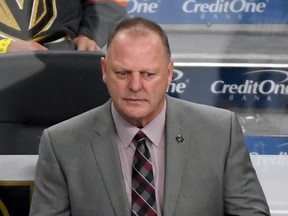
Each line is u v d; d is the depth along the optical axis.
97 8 11.84
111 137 7.87
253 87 11.75
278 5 12.06
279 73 11.73
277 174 10.91
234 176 7.93
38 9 11.45
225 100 11.76
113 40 7.31
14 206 9.47
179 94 11.76
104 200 7.71
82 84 9.22
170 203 7.64
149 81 7.23
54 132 8.05
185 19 12.10
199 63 11.75
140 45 7.20
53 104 9.29
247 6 12.04
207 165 7.83
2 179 9.43
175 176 7.72
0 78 9.23
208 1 12.05
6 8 11.40
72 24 11.57
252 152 11.23
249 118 11.62
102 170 7.77
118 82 7.27
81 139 7.94
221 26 12.09
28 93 9.27
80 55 9.27
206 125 8.00
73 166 7.86
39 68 9.21
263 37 12.14
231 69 11.75
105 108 8.05
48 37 11.45
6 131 9.42
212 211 7.80
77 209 7.80
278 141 11.25
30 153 9.44
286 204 10.35
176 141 7.84
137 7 12.16
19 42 11.02
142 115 7.34
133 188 7.75
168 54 7.38
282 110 11.70
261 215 7.86
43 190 7.98
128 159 7.85
